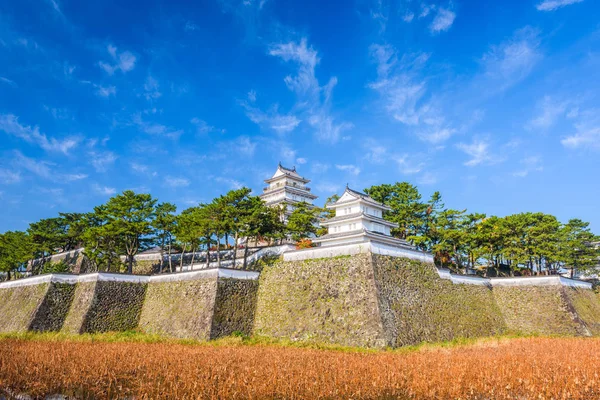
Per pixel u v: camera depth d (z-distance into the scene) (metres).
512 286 50.44
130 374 23.38
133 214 53.75
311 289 40.56
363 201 50.81
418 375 21.84
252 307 42.97
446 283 45.47
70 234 63.97
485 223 59.97
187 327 40.25
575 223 63.72
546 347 33.72
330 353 30.22
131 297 45.66
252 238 70.38
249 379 21.41
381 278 38.03
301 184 80.19
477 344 37.28
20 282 50.25
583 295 52.59
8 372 22.83
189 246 63.56
